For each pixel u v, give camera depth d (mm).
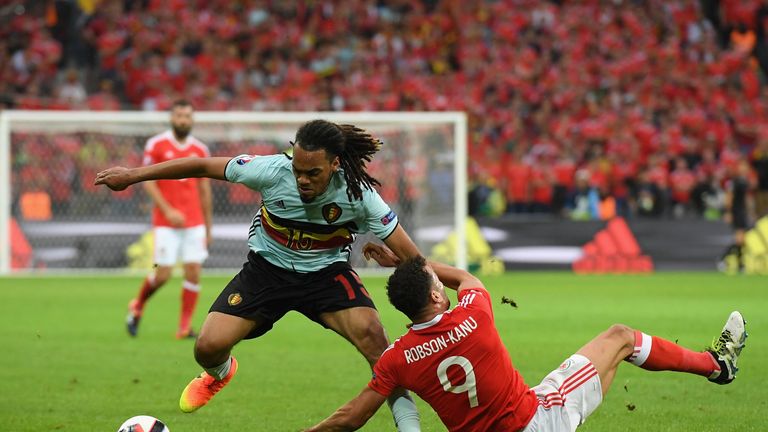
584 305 34781
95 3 67250
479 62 69375
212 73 65875
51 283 44875
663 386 19188
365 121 46562
